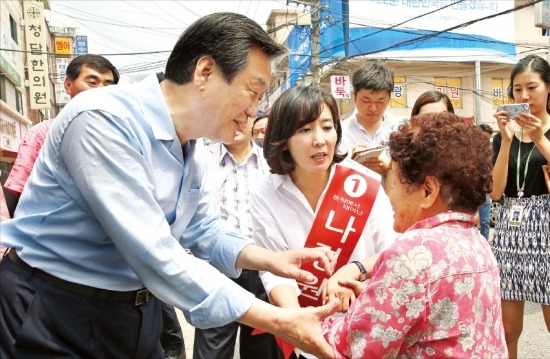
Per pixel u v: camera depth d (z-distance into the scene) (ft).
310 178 6.92
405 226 4.76
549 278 8.54
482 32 58.95
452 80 59.82
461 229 4.33
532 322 12.91
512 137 8.95
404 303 4.02
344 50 54.75
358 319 4.22
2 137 38.04
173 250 4.36
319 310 4.42
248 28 4.51
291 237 6.96
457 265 4.06
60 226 4.56
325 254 5.93
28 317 4.52
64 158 4.38
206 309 4.27
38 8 46.47
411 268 4.02
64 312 4.59
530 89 9.01
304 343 4.35
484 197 4.44
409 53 57.06
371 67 10.64
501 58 59.26
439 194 4.42
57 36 69.72
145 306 5.10
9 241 4.65
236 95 4.53
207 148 10.45
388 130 11.05
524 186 8.98
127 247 4.25
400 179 4.61
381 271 4.20
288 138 6.63
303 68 54.13
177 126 4.82
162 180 4.84
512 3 60.13
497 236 9.29
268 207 7.06
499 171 9.14
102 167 4.23
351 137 10.94
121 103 4.54
